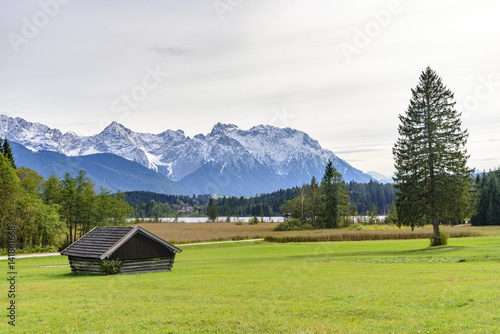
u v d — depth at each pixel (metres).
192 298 20.83
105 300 20.86
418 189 56.75
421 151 57.97
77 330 15.27
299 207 143.25
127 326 15.70
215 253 61.88
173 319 16.45
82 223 94.25
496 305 16.03
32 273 36.12
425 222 58.66
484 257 37.97
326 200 134.75
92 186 93.69
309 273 30.84
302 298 19.86
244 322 15.73
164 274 33.28
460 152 56.34
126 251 34.84
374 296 19.27
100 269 33.91
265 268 36.28
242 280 27.44
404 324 14.46
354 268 33.97
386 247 62.09
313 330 14.31
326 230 116.56
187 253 63.31
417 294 19.09
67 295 22.52
